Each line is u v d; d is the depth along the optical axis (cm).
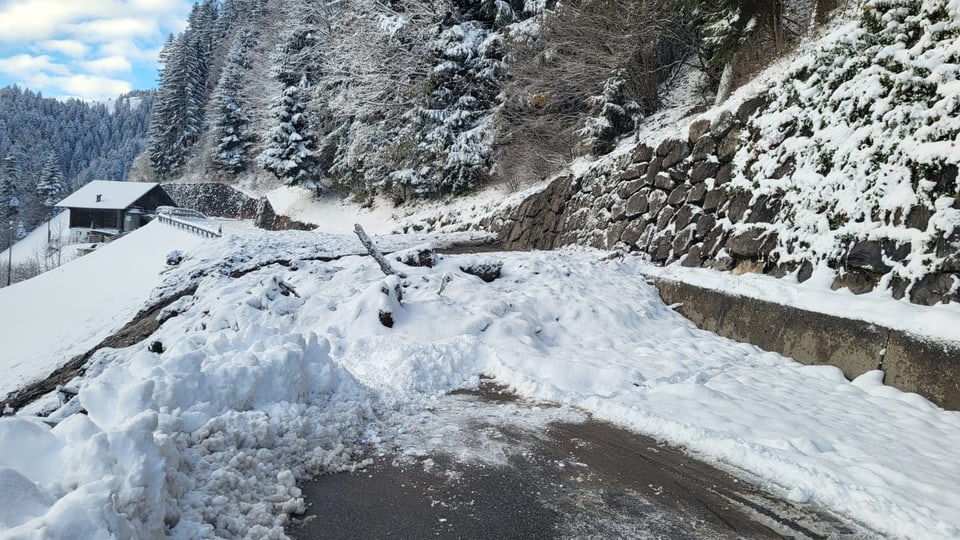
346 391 486
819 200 718
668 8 1368
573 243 1367
